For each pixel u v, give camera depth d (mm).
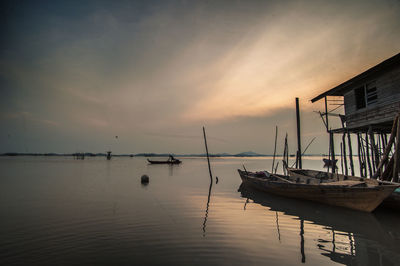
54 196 17172
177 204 14453
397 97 13789
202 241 8188
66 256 7023
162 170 47875
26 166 58219
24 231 9281
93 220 10836
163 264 6504
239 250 7438
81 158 139500
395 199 11102
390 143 13477
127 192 19125
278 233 9062
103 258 6887
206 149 26562
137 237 8578
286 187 15523
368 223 10359
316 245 7879
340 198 12516
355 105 17594
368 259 6824
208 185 23938
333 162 19266
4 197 16766
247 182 21281
